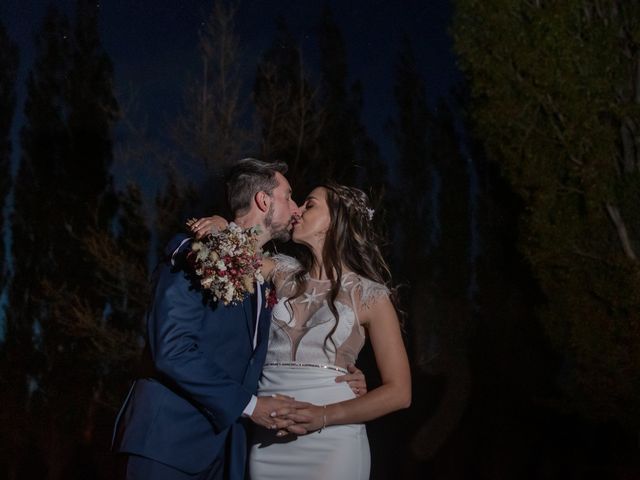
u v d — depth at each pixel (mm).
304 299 3346
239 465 3240
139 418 3061
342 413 3162
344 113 12016
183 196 8781
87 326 9461
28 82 12484
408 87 12258
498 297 11070
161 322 3033
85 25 12336
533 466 10727
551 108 6445
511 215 10094
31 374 12086
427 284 11695
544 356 10492
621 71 6578
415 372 11398
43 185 12320
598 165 6449
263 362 3275
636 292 6355
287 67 11547
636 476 8203
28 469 11961
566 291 6676
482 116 6574
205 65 8680
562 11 6234
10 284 12305
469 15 6516
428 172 12156
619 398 6688
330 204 3424
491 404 11070
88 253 11445
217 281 3018
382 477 11305
